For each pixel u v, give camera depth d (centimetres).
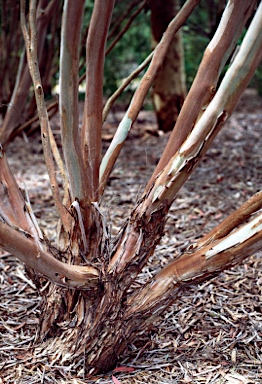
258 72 1180
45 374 248
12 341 278
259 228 222
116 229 423
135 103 254
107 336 245
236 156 662
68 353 252
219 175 578
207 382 243
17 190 229
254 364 255
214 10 550
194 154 231
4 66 586
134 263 245
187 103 231
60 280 229
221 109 223
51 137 278
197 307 305
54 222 450
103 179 252
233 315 297
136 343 273
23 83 421
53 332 263
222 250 229
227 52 226
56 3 396
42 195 532
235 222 228
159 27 722
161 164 240
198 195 507
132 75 281
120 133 253
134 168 632
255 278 336
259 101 1254
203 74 228
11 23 550
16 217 225
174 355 263
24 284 344
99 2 217
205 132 226
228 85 219
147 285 248
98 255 247
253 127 867
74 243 247
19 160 704
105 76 1059
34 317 302
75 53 210
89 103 238
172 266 243
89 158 240
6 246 207
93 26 222
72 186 238
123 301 248
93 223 245
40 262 217
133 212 245
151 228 244
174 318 295
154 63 251
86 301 248
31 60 248
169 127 851
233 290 323
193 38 988
